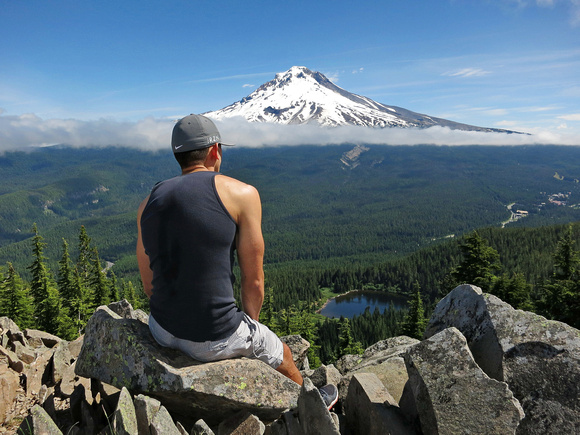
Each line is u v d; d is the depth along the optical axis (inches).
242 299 129.7
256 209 120.1
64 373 194.4
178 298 114.6
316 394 109.3
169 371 119.4
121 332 132.2
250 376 127.4
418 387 118.3
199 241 110.6
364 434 133.3
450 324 152.4
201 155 125.0
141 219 119.3
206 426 120.4
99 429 135.2
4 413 170.1
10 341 251.1
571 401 115.9
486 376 112.7
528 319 134.5
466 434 106.3
